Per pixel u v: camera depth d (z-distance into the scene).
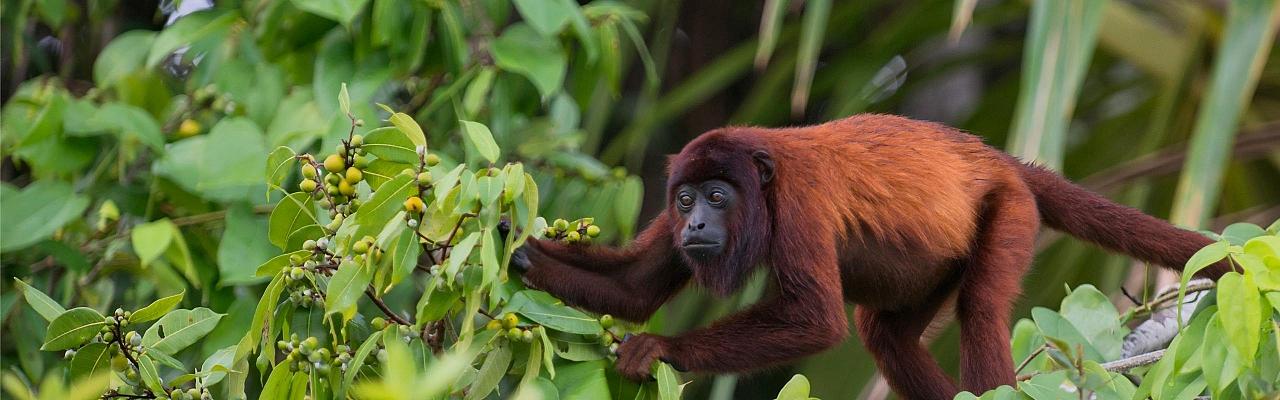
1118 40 16.95
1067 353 7.71
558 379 7.62
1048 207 10.52
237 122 10.08
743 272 9.64
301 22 11.33
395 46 10.90
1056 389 7.36
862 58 19.05
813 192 9.44
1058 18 12.55
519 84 11.77
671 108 18.45
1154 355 8.77
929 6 18.45
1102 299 9.37
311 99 10.98
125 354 7.24
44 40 16.08
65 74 14.41
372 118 10.09
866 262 10.07
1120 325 9.37
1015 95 19.05
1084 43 12.43
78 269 10.67
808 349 8.95
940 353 15.75
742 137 9.79
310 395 7.51
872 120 10.26
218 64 11.94
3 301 10.73
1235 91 12.26
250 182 9.85
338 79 10.84
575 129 12.62
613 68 11.84
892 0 20.66
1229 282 6.99
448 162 10.12
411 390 4.63
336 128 9.88
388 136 7.29
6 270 11.08
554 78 10.83
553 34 10.75
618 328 8.73
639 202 11.52
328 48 11.05
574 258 9.40
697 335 8.77
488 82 10.74
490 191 6.91
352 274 6.88
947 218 9.84
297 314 8.02
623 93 22.00
